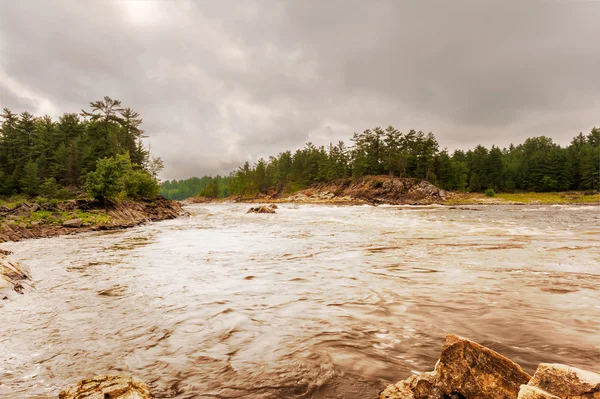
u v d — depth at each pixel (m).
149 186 47.75
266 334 4.63
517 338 4.26
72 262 10.45
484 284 6.97
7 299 6.39
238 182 149.88
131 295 6.66
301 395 3.13
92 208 30.38
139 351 4.16
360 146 104.44
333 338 4.44
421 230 18.19
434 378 2.89
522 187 100.06
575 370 2.45
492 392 2.63
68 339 4.56
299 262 9.91
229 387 3.30
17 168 59.25
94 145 57.56
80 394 2.94
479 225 20.56
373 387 3.22
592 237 14.18
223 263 9.98
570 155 97.00
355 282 7.43
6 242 16.55
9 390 3.29
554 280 7.16
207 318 5.31
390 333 4.56
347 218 29.64
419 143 97.00
